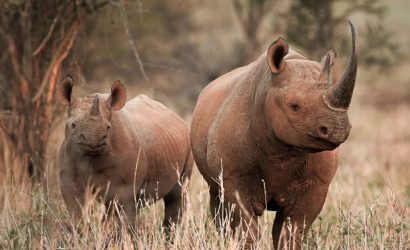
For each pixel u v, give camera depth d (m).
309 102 13.52
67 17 23.53
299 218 16.02
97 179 18.42
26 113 23.34
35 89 23.62
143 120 20.20
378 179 27.77
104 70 38.56
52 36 23.70
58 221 17.38
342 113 13.24
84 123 17.28
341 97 13.16
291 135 13.83
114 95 18.12
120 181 18.62
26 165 22.38
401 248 15.96
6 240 16.56
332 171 15.80
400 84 73.44
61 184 18.56
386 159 32.97
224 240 15.81
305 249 16.34
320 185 15.73
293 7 43.97
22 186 20.80
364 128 47.94
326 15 43.31
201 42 53.22
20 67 23.59
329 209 21.75
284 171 15.42
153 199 19.83
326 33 43.28
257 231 15.95
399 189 25.42
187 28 52.69
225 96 16.95
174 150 20.75
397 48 45.09
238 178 15.81
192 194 21.44
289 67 14.17
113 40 37.38
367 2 43.84
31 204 19.62
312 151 14.02
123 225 17.16
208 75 45.72
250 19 46.84
